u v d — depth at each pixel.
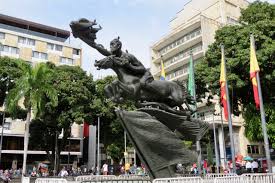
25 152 26.91
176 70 56.53
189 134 11.27
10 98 26.53
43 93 28.39
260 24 25.03
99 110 35.19
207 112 46.34
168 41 58.28
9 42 51.81
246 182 11.59
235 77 24.03
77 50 59.38
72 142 51.12
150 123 10.25
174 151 10.39
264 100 25.33
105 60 10.45
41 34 58.97
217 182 10.14
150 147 10.17
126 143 41.66
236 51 25.05
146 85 10.69
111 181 11.26
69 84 33.47
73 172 36.34
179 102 11.31
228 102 21.08
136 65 10.77
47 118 34.00
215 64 27.52
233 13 54.06
